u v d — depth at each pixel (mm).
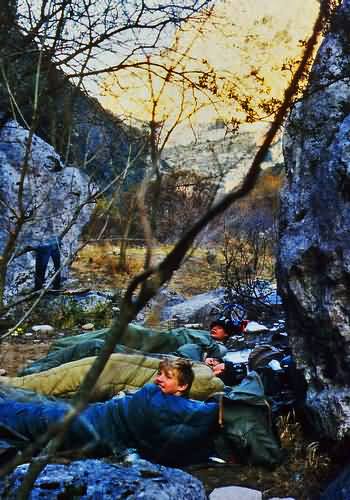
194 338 6004
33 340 7750
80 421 4207
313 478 4336
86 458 3914
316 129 4770
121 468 3762
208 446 4547
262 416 4543
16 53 3504
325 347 4504
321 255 4434
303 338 4703
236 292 9148
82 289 9789
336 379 4453
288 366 5359
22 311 8266
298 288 4586
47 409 4363
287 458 4574
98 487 3523
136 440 4367
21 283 9656
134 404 4406
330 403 4395
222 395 4555
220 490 4039
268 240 11391
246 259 10414
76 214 2152
